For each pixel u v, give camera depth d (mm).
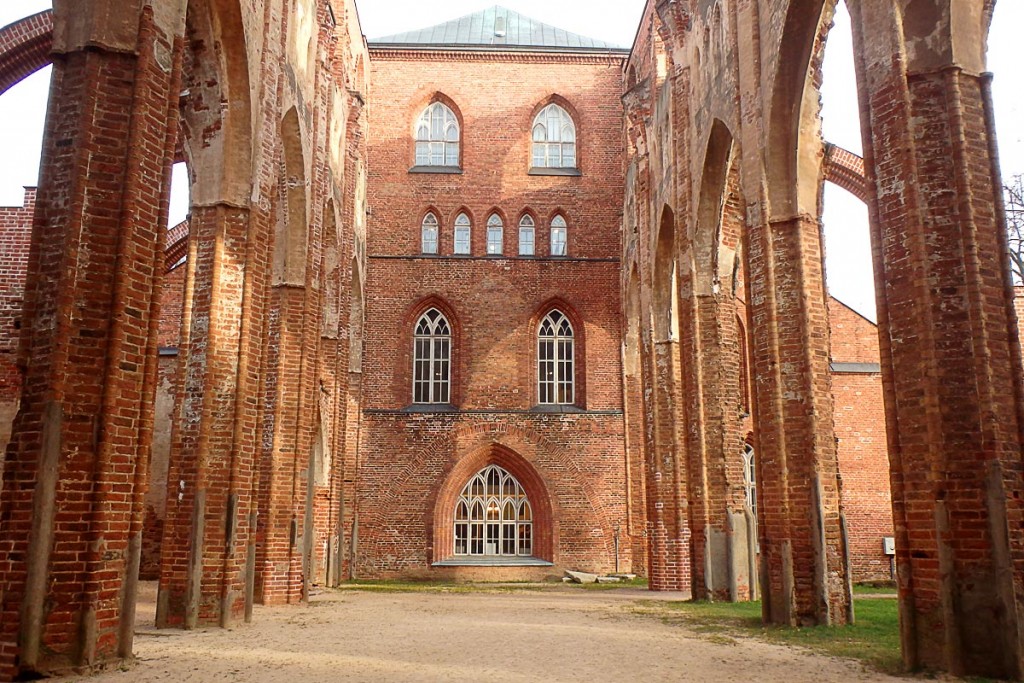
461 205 30875
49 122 9555
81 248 9242
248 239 13562
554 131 32062
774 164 13977
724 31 16547
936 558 9047
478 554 28953
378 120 31250
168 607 12398
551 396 30031
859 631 12180
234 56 13500
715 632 12656
